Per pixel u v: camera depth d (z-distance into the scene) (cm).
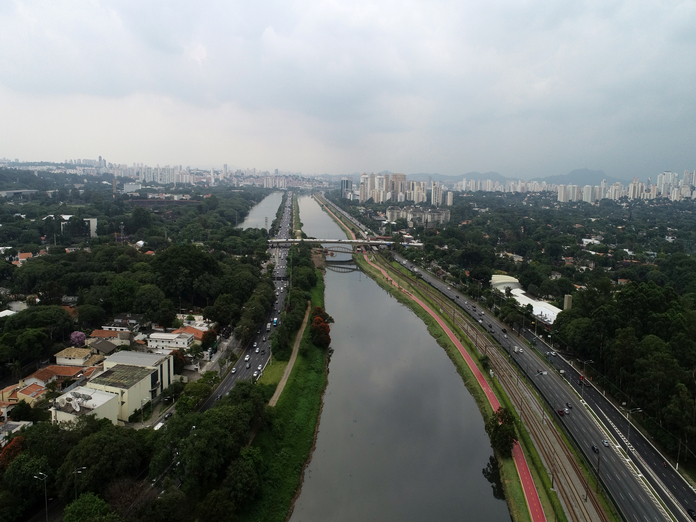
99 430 14238
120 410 16788
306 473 16325
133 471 13462
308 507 14712
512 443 16812
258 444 15938
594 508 13850
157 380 18712
